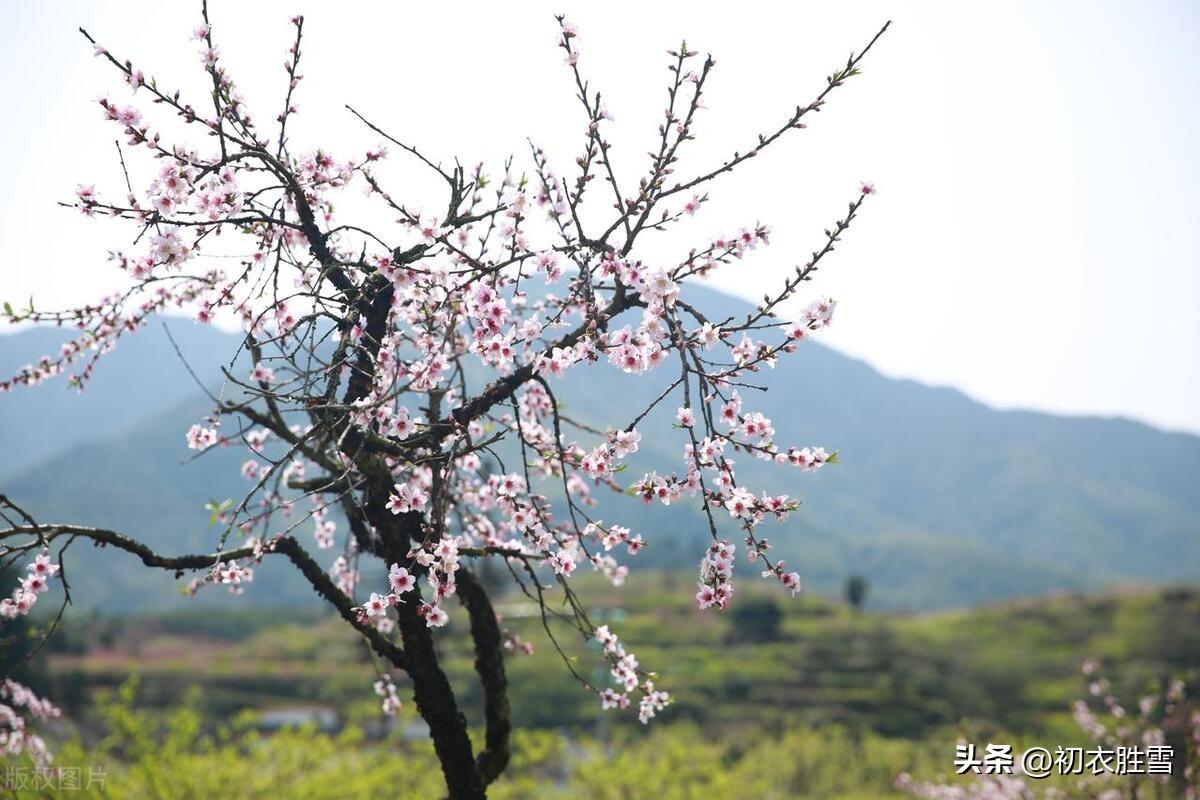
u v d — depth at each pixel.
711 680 43.34
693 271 3.84
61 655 43.62
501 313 3.99
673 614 64.31
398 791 11.30
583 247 4.05
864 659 48.31
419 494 3.93
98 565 152.88
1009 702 38.31
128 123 3.79
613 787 14.26
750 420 3.85
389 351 4.04
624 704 4.41
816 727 33.12
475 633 4.93
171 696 37.00
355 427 4.11
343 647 52.47
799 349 3.76
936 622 61.00
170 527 171.62
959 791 10.91
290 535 4.32
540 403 5.14
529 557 4.49
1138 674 37.00
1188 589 61.16
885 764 20.44
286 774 11.23
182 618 71.00
